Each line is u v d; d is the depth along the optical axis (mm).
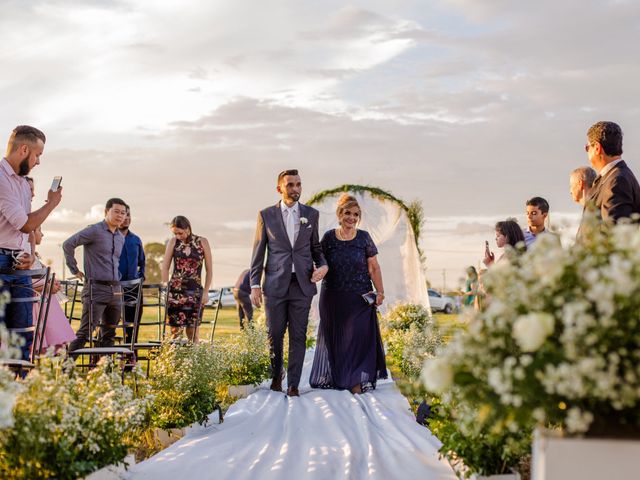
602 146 5301
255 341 9461
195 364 6609
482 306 3391
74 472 3820
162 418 6152
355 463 5070
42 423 3732
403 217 18078
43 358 4289
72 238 8555
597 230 3066
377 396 8297
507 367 2762
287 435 6098
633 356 2715
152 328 20328
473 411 3830
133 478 4633
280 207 8812
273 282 8719
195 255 10023
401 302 16656
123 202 8742
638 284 2674
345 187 18000
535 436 2932
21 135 5945
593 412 2789
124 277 9477
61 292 7266
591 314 2791
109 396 4266
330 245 9055
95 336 8477
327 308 9016
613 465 2660
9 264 5840
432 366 2965
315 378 9125
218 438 6039
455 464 4625
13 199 5852
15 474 3639
